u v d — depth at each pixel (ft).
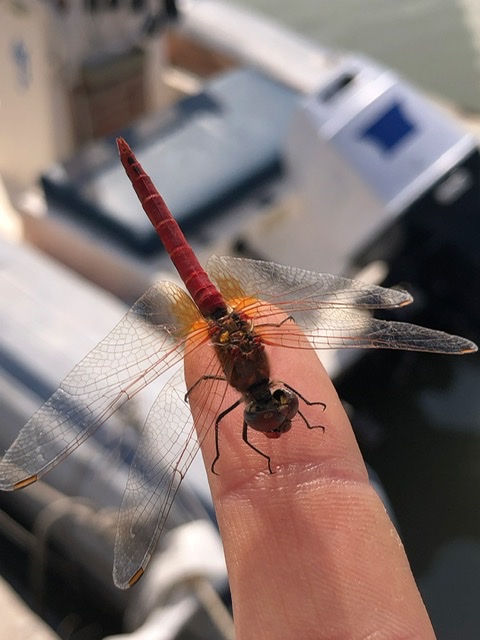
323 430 0.22
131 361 0.23
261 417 0.21
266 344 0.23
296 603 0.18
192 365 0.23
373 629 0.17
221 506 0.21
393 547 0.19
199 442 0.22
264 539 0.19
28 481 0.20
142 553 0.19
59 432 0.21
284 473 0.21
